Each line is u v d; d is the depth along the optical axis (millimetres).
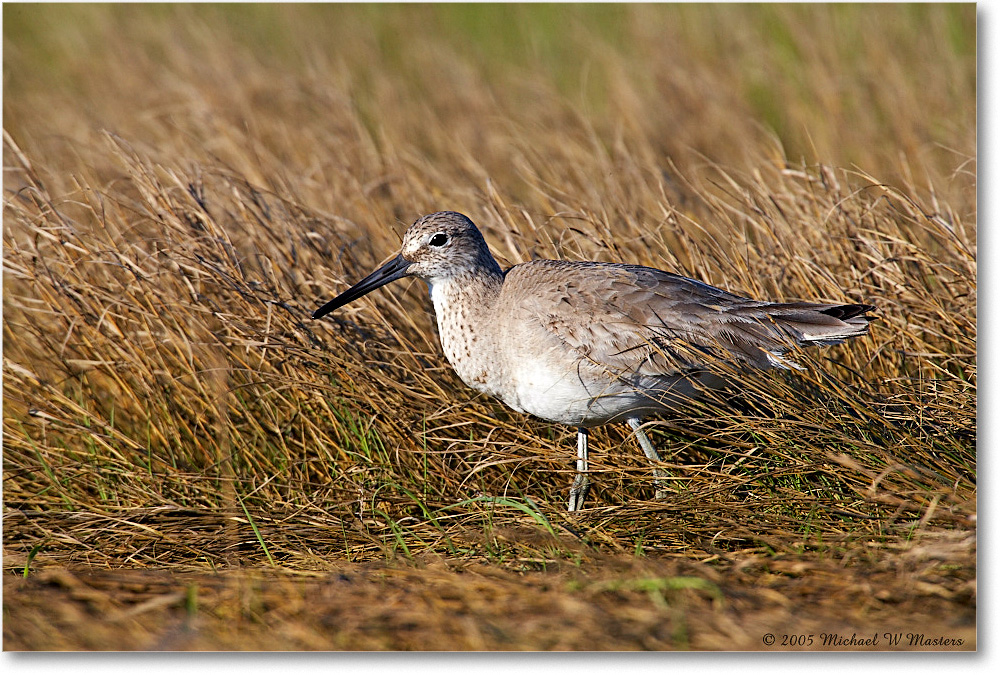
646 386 9812
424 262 10336
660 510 9234
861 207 12164
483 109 19062
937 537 8422
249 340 10555
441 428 10414
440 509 9961
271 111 18062
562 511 9547
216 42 21344
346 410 10883
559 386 9844
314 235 11859
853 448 9359
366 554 9477
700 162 16750
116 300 10750
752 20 21406
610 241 11570
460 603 8141
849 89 18688
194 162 12711
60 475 10703
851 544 8664
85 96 20359
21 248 11711
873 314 9992
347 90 18312
